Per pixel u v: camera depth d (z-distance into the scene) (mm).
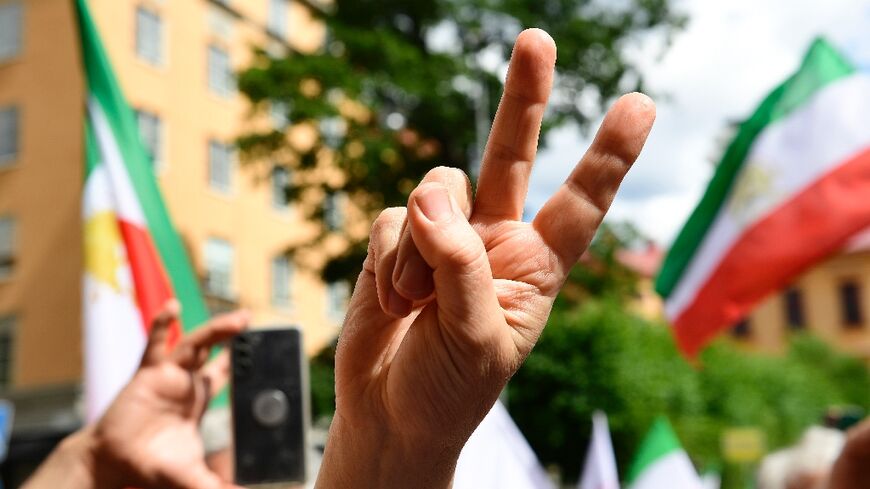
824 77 5129
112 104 3971
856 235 4953
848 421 4715
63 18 21891
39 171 21672
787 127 5145
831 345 41344
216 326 2264
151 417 2250
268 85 19078
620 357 23812
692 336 5293
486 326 1227
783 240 5047
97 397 3592
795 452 4559
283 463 2225
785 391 34375
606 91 19000
